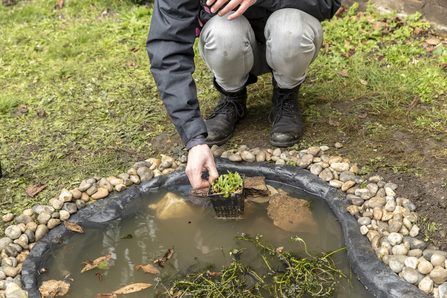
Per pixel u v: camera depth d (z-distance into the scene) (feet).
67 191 7.57
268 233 6.53
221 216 6.93
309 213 6.88
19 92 11.07
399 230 6.10
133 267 6.09
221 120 8.51
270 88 10.27
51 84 11.37
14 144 9.10
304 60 7.23
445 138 7.82
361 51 11.38
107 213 7.21
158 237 6.66
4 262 6.22
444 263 5.45
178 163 8.29
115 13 15.34
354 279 5.66
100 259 6.22
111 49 12.97
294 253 6.07
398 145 7.87
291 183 7.59
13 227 6.76
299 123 8.41
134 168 8.15
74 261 6.29
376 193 6.88
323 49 11.68
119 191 7.66
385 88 9.59
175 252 6.31
